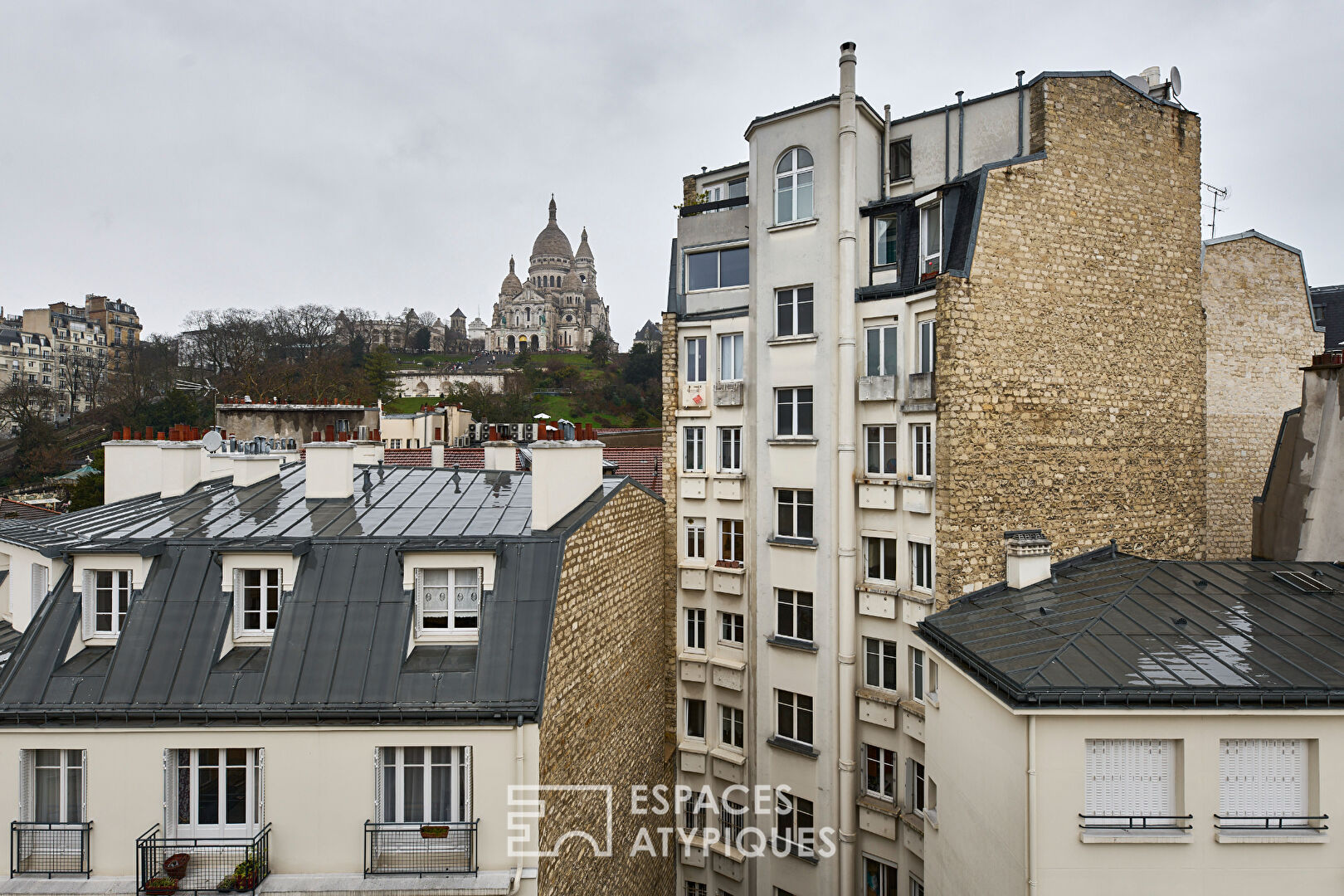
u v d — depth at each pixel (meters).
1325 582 15.46
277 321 124.19
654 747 22.31
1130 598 14.69
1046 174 18.38
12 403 91.44
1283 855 11.20
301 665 12.97
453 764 12.73
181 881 11.99
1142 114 19.52
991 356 17.80
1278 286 25.23
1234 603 14.37
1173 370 20.08
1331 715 11.08
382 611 13.63
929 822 16.19
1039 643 13.08
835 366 20.94
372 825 12.32
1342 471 18.22
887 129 22.08
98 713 12.23
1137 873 11.32
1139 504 19.64
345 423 44.81
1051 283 18.45
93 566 13.73
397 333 177.00
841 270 20.66
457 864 12.41
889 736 19.88
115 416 87.69
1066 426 18.67
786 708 21.92
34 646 13.05
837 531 20.81
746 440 22.98
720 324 23.64
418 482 20.39
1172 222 20.02
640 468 31.58
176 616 13.44
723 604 23.50
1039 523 18.41
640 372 119.88
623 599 19.30
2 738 12.17
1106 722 11.36
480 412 95.00
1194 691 11.09
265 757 12.39
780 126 21.91
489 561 13.98
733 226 23.98
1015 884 11.84
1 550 16.78
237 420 41.88
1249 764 11.38
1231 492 24.69
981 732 13.20
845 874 20.50
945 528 17.69
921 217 19.83
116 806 12.23
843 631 20.64
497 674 13.05
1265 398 25.02
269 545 13.88
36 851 12.15
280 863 12.27
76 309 150.50
